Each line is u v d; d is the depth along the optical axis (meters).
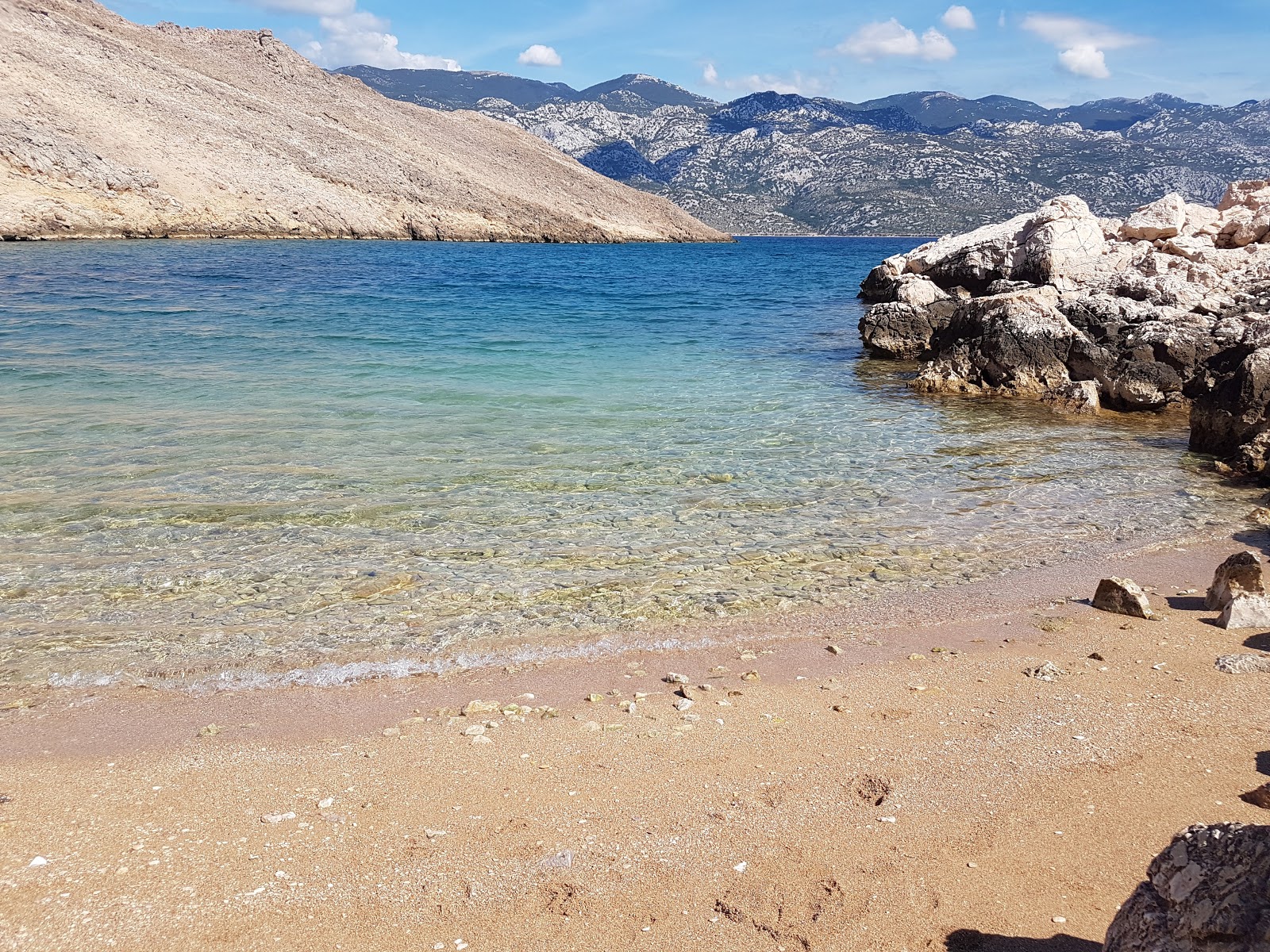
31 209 63.19
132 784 5.26
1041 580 8.96
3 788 5.20
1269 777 5.00
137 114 84.38
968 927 3.79
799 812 4.82
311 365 21.72
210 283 41.69
